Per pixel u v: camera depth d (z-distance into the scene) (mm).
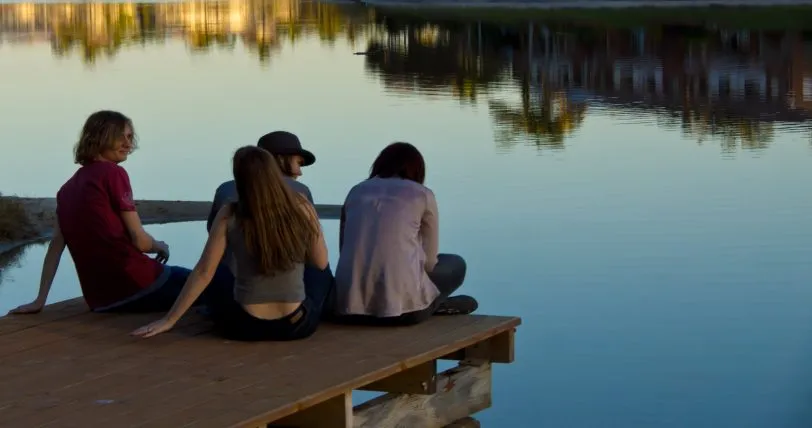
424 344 6676
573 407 8328
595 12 55688
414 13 59344
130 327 7070
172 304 7434
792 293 11242
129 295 7367
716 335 9883
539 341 9844
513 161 20531
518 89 32562
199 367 6227
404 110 27391
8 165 19891
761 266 12398
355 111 27031
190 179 18375
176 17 60688
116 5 70125
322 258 6684
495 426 7984
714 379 8750
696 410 8125
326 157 20281
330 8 66438
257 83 33094
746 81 33656
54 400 5730
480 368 7406
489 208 16016
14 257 13414
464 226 14797
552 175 19016
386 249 6984
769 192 17203
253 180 6418
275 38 48469
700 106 29250
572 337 9945
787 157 21000
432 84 33281
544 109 28047
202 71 36625
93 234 7309
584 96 31328
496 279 11945
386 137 22984
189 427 5344
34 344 6723
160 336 6828
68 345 6688
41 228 14727
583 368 9188
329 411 6070
